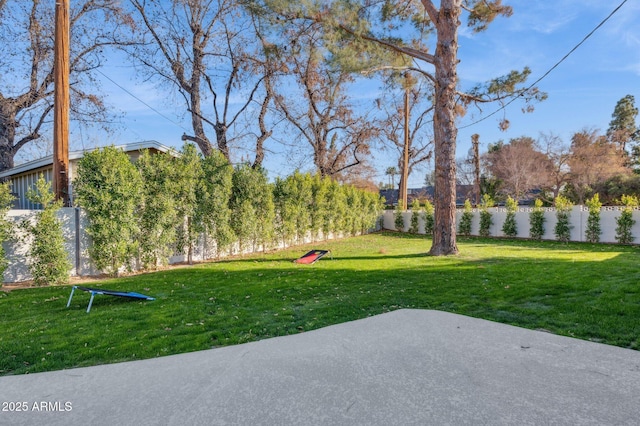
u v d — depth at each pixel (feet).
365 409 7.31
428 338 11.70
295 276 24.21
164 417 7.14
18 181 44.86
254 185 37.60
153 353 10.93
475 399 7.64
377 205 69.97
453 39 32.96
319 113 71.41
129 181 25.40
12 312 15.65
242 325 13.67
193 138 55.67
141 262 27.68
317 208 49.85
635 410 7.11
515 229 52.60
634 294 16.08
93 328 13.28
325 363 9.83
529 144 112.88
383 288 19.92
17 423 7.03
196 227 31.68
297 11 34.94
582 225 45.16
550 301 15.78
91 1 48.24
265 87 59.11
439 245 34.32
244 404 7.63
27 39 46.62
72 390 8.43
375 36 36.76
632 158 114.21
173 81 55.36
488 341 11.31
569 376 8.70
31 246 22.11
